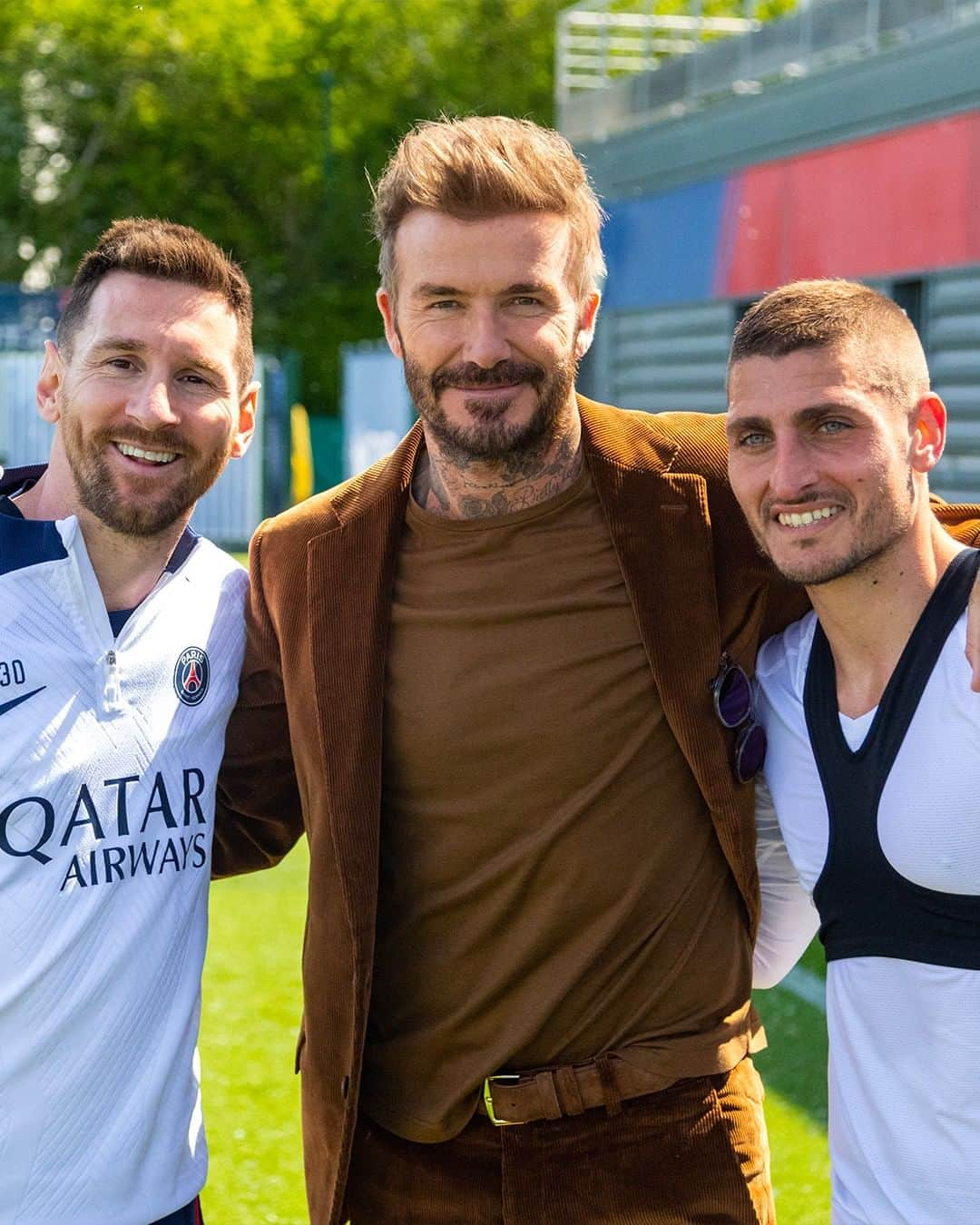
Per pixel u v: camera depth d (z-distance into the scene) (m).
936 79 10.31
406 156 2.25
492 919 2.27
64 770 2.07
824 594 2.10
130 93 31.14
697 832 2.29
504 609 2.28
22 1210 2.02
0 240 30.92
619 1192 2.30
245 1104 4.12
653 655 2.26
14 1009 2.02
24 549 2.11
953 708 1.98
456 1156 2.36
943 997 1.96
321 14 32.41
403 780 2.31
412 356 2.25
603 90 15.63
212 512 20.86
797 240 12.19
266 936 5.52
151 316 2.17
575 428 2.35
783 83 12.22
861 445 2.04
